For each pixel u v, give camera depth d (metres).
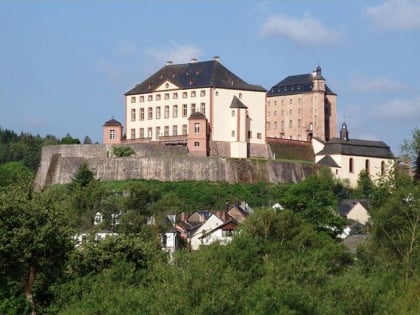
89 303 108.44
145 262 134.00
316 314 107.19
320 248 159.00
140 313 103.19
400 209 150.88
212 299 101.19
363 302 115.25
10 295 122.00
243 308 103.50
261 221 165.25
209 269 108.31
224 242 169.12
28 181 133.62
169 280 107.38
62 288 122.62
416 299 117.56
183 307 101.75
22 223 124.38
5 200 126.44
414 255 139.75
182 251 118.06
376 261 145.88
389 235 148.12
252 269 129.38
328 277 123.94
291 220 167.12
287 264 125.62
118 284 120.31
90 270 132.12
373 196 181.25
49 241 125.12
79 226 197.25
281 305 104.38
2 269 123.31
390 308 115.25
